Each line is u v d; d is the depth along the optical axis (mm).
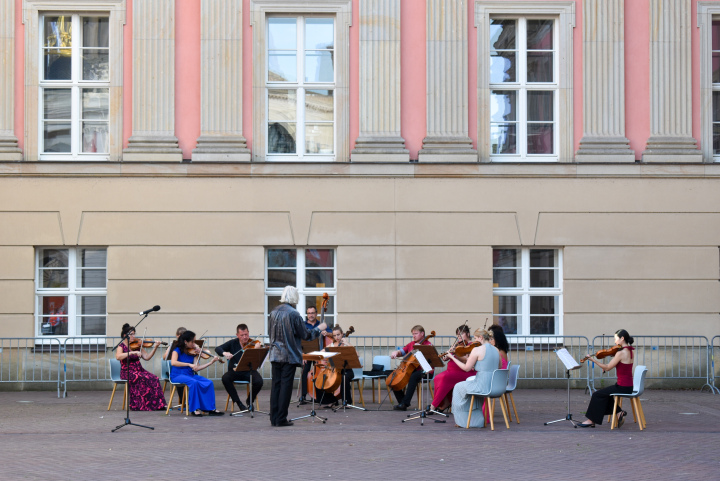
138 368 12648
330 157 15695
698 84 15906
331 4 15609
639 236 15570
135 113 15375
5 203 15117
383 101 15570
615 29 15758
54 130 15578
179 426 10758
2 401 13570
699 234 15594
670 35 15820
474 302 15375
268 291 15469
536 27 15992
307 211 15336
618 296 15508
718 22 16047
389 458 8430
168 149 15289
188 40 15539
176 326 15164
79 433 10188
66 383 14930
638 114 15797
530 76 15969
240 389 15219
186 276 15211
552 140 15938
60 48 15625
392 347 15180
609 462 8242
